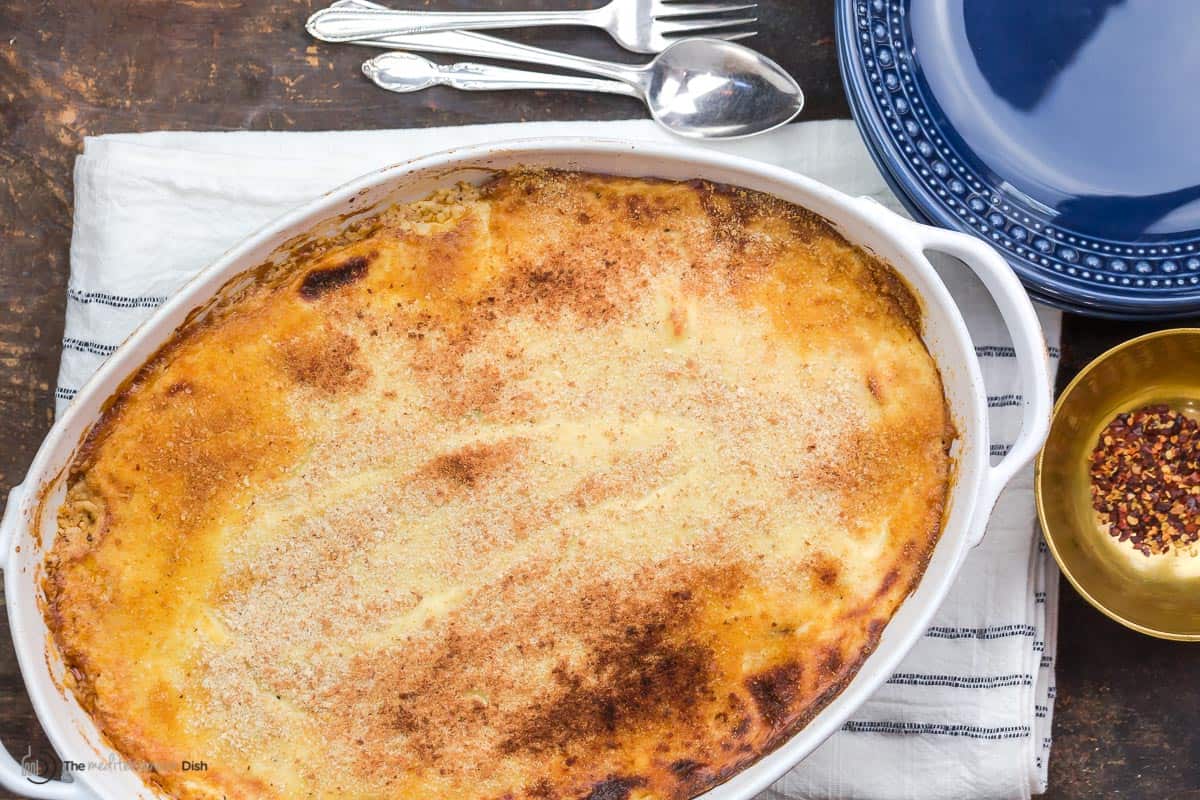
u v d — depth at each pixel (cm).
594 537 79
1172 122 85
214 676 79
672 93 85
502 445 79
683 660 80
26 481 77
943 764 85
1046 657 86
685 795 80
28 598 78
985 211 83
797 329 80
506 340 80
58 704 78
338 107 85
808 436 80
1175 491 86
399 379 80
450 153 78
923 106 84
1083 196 84
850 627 80
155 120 85
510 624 79
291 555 79
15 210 86
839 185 85
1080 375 83
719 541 79
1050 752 87
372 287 80
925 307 80
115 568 79
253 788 79
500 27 85
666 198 80
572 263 80
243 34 85
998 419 85
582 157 79
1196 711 86
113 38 85
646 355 80
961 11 84
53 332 86
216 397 79
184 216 84
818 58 86
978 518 78
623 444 80
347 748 79
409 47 85
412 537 79
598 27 85
